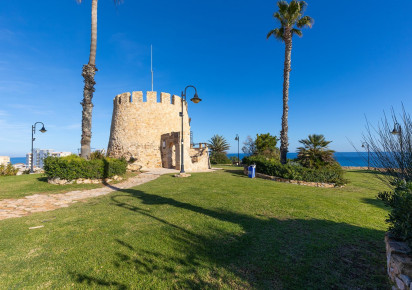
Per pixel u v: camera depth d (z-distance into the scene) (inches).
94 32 567.5
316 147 635.5
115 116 1157.1
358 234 193.5
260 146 1381.6
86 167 523.5
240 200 327.6
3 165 854.5
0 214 276.7
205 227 210.7
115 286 121.2
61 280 127.6
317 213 261.0
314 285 121.5
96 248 168.1
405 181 143.1
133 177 676.7
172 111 1173.1
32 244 177.3
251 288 118.8
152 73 1165.1
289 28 719.1
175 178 612.1
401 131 157.6
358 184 543.8
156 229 206.8
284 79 727.1
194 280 126.3
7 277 130.4
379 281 124.6
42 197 386.3
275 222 225.5
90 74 561.3
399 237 133.9
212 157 1830.7
